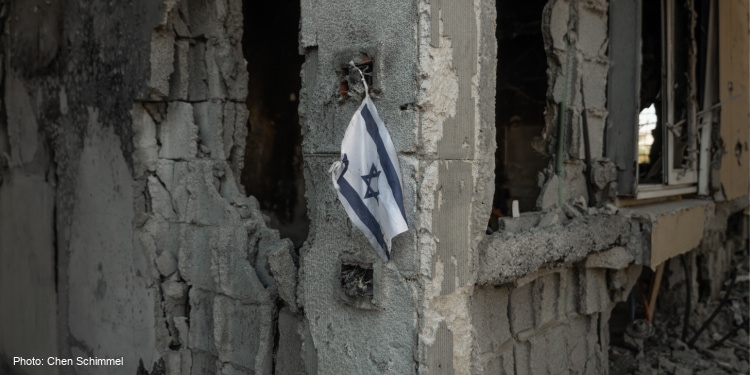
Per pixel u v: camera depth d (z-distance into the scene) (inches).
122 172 203.8
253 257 179.5
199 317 191.5
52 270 237.9
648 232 207.9
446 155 128.6
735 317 317.1
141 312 199.9
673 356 273.9
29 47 244.4
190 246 193.5
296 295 153.7
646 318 278.7
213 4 188.5
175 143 197.6
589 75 217.6
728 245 376.8
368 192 128.3
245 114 196.5
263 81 288.0
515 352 185.5
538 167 287.1
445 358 129.6
